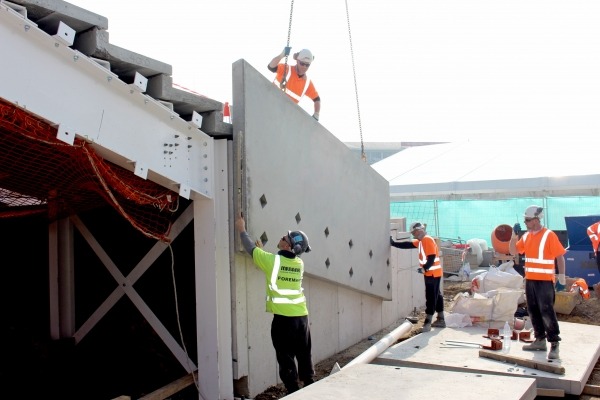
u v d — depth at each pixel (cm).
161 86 485
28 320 748
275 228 618
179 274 630
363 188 852
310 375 566
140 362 655
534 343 721
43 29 417
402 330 844
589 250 1411
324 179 729
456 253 1662
